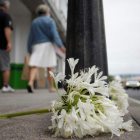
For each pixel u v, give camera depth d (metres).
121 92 1.17
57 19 10.84
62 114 0.77
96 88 0.85
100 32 1.42
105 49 1.44
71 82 0.86
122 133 0.87
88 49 1.30
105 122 0.79
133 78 22.12
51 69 4.69
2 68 4.68
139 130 0.99
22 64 9.58
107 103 0.84
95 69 0.89
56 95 3.98
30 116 1.44
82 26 1.32
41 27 4.44
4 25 4.46
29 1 8.16
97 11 1.37
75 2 1.37
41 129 1.04
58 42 4.29
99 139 0.82
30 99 2.99
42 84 9.66
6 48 4.59
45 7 4.65
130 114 1.57
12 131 1.00
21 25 9.58
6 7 4.75
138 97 6.84
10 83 9.44
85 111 0.77
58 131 0.84
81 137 0.81
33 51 4.59
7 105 2.17
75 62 0.89
